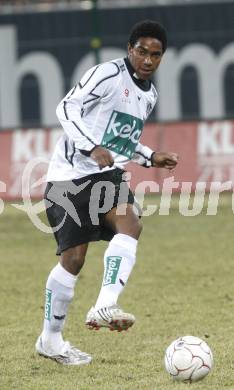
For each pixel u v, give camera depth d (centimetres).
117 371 2464
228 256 4522
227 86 8431
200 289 3734
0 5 9338
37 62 8512
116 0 9344
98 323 2277
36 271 4259
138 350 2731
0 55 8512
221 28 8412
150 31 2377
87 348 2769
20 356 2667
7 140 7006
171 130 6981
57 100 8519
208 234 5228
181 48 8406
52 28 8500
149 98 2467
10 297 3650
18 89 8519
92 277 4088
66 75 8519
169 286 3809
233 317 3189
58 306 2508
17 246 5038
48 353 2550
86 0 8706
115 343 2834
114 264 2347
